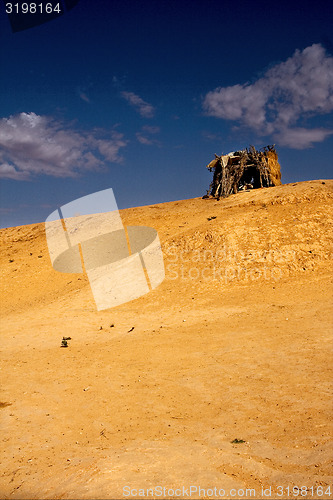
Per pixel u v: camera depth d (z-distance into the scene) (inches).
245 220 1083.9
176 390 352.8
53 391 381.7
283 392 317.4
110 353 516.7
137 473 205.0
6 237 1679.4
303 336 484.1
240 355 439.8
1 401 363.6
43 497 190.5
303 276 815.1
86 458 233.8
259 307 676.7
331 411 267.9
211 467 206.8
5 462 240.8
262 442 233.8
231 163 1641.2
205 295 800.3
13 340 673.0
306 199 1133.7
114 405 329.4
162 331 614.9
